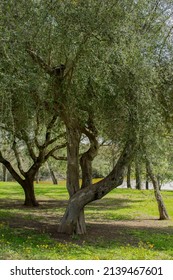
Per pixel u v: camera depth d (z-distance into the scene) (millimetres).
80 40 7324
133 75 7516
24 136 11195
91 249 8531
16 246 8227
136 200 23031
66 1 7148
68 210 10289
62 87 8211
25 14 6820
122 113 7957
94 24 7152
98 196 9945
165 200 22844
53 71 8133
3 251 7535
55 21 7203
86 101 8391
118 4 7211
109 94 7699
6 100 6465
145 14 7785
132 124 7719
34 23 6938
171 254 8555
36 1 6969
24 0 6824
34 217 14102
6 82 6258
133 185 35125
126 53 7320
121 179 9727
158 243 9867
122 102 7781
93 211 17562
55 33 7273
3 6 6527
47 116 9086
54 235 10023
